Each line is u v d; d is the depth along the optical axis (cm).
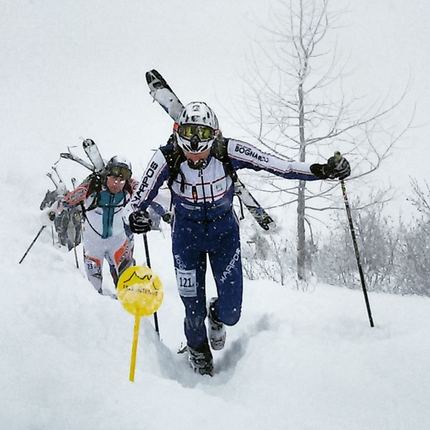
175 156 403
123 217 418
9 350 309
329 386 340
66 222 871
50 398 277
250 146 411
